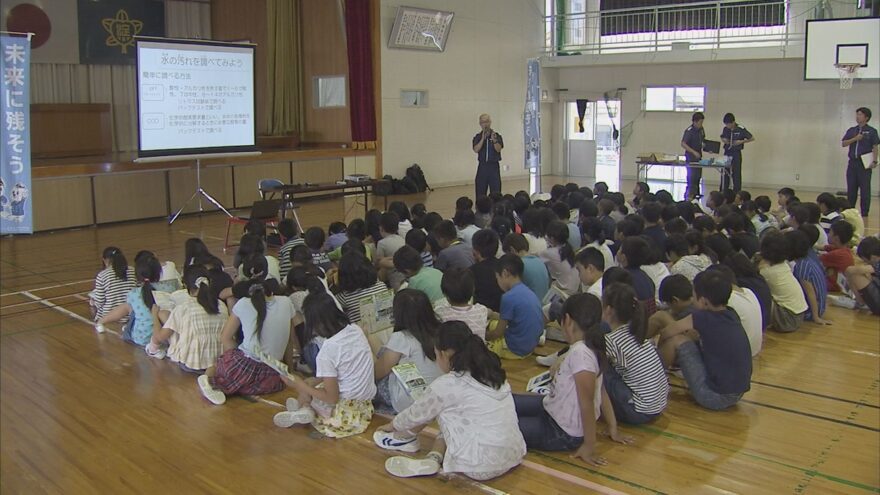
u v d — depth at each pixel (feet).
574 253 15.71
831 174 39.47
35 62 35.81
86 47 37.58
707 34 42.70
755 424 10.99
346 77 38.27
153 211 30.78
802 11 39.29
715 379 11.27
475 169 46.01
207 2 43.06
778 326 15.39
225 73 30.55
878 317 16.56
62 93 36.99
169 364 13.65
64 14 36.63
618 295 10.60
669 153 44.86
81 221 28.53
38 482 9.27
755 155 41.70
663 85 44.42
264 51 41.11
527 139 37.01
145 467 9.70
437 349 9.23
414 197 38.78
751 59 39.40
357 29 37.29
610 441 10.35
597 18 46.73
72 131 34.47
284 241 18.86
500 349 13.58
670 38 44.09
